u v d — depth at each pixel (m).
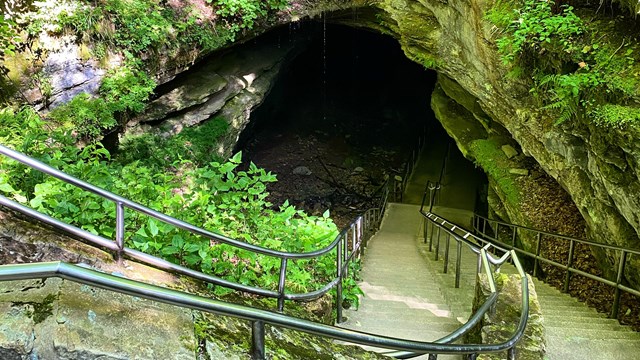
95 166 4.77
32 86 9.48
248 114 14.88
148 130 12.28
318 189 19.19
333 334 2.43
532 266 10.41
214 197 5.75
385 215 16.86
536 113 7.89
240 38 13.26
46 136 5.43
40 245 3.33
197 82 13.20
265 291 4.02
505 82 8.35
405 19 11.72
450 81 13.26
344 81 24.72
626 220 6.69
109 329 2.61
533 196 11.15
